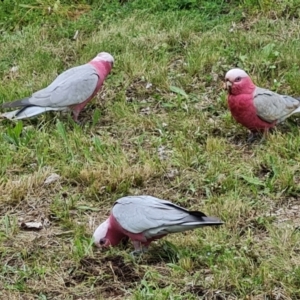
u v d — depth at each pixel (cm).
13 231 893
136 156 1057
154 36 1399
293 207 926
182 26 1423
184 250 831
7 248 864
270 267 798
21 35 1463
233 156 1042
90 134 1120
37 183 987
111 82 1266
